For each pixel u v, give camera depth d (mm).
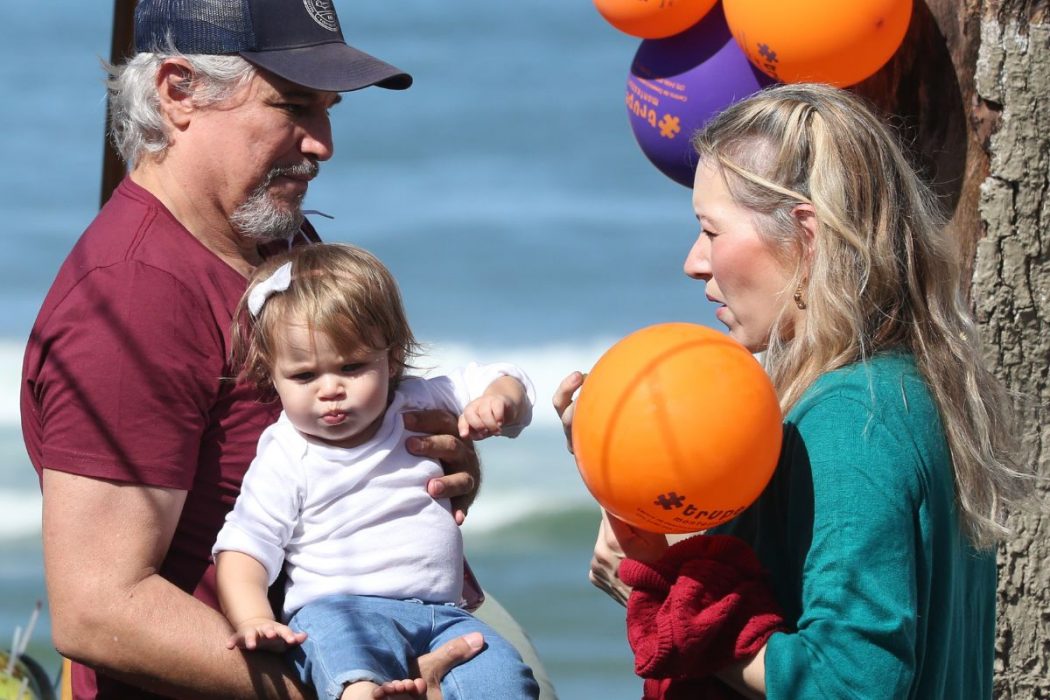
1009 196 14328
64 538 11219
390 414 12148
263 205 12594
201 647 11164
